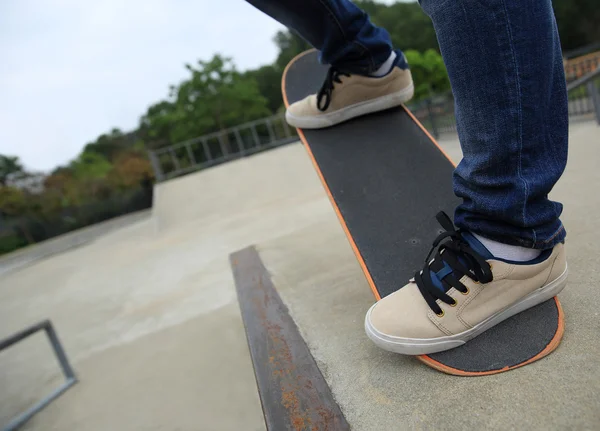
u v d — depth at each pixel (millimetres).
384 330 905
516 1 718
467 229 897
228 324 2172
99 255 5828
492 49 736
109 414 1726
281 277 2004
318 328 1284
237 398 1597
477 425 724
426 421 768
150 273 3730
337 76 1414
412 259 1092
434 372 896
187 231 5430
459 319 877
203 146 11836
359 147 1428
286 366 1096
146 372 1964
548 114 791
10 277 6598
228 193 7043
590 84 4762
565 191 2191
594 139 3826
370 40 1318
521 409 727
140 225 8164
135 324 2639
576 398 713
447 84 25422
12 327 3537
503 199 799
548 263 899
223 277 2912
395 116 1500
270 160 8273
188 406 1621
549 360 824
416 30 32906
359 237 1182
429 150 1343
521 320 924
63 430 1718
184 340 2156
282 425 867
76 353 2510
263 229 3922
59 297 4047
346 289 1559
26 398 2174
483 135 785
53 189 22953
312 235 2746
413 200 1229
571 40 31594
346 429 811
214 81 23047
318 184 5953
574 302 1004
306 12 1255
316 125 1512
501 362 844
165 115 24375
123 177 23344
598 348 814
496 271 867
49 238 22141
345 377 981
